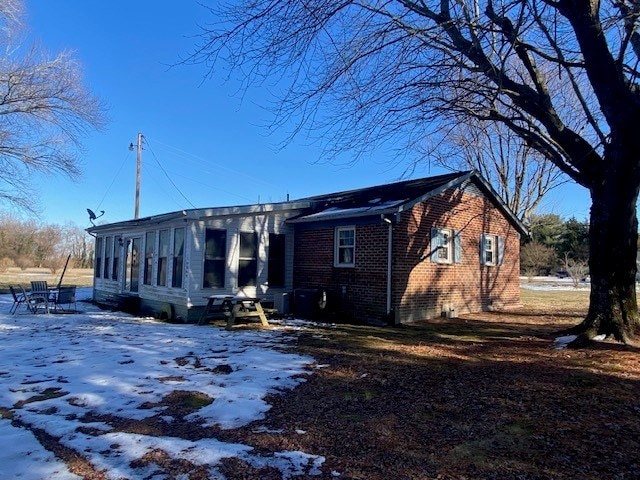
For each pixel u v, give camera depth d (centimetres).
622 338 820
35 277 3369
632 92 748
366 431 423
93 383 573
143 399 514
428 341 914
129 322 1193
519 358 745
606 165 846
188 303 1191
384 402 512
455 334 1012
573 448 384
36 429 421
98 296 1780
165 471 337
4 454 364
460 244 1405
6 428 423
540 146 948
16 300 1381
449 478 329
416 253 1248
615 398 522
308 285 1409
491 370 662
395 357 754
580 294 2291
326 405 501
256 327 1103
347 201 1448
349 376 626
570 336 905
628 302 852
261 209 1335
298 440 400
